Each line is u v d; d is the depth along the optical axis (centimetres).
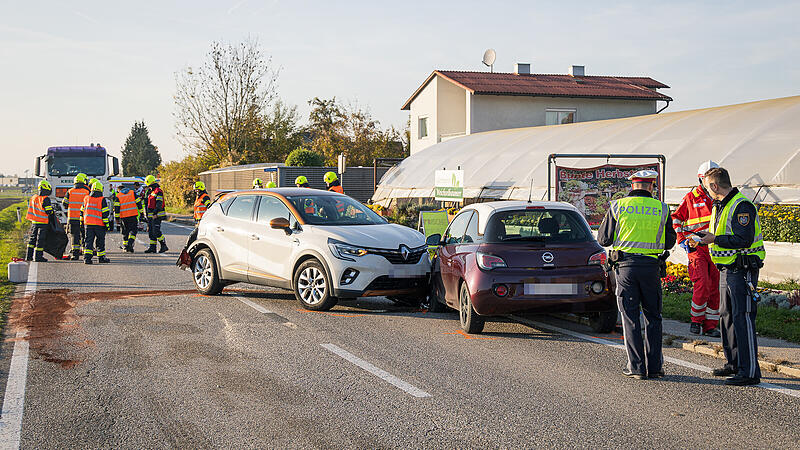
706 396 566
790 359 662
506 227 813
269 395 568
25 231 2709
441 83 3641
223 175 3956
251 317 919
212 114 4666
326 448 450
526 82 3575
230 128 4672
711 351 710
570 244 799
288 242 1002
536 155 2016
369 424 497
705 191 780
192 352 715
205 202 1889
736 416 513
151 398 559
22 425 496
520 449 448
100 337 787
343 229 981
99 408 534
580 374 637
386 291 945
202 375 627
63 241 1670
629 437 469
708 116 1744
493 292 776
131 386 593
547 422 501
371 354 712
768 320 841
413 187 2442
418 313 962
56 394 570
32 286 1206
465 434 476
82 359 684
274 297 1096
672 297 1016
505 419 508
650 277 627
